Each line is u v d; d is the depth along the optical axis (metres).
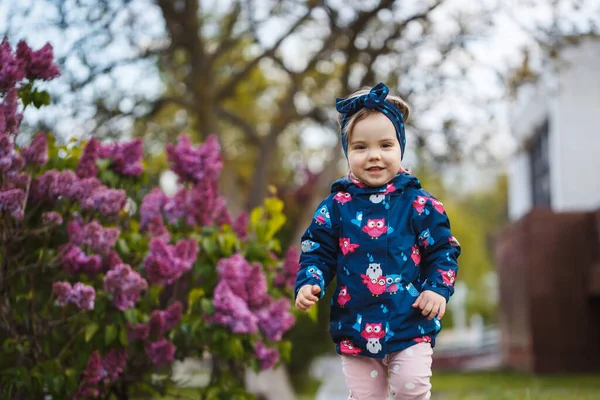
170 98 10.25
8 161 3.41
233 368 4.62
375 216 2.90
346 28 9.33
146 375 4.21
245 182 13.75
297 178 13.64
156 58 9.96
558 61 9.18
